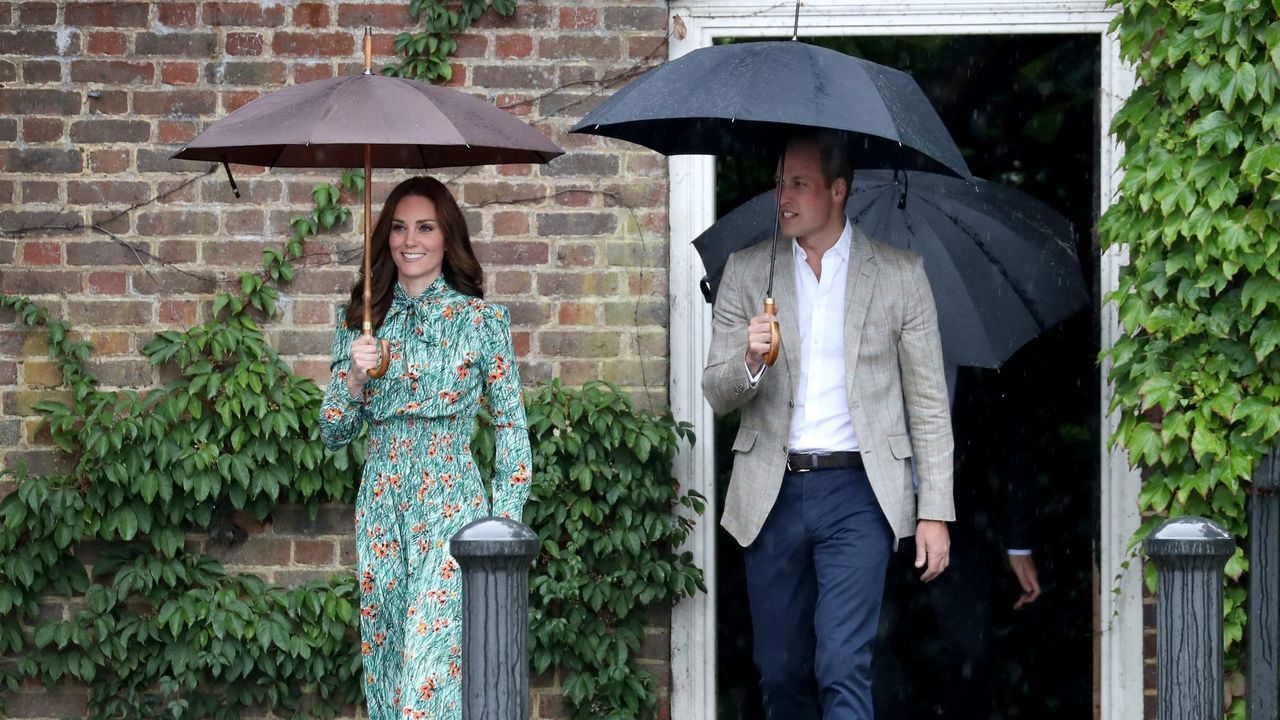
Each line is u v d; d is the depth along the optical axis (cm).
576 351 1506
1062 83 1833
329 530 1510
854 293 1244
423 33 1509
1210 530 884
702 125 1348
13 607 1491
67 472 1506
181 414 1502
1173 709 888
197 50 1512
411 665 1109
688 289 1521
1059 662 1895
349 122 1063
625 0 1512
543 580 1437
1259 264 1311
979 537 1595
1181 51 1326
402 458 1144
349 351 1172
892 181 1493
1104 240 1405
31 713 1506
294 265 1512
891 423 1238
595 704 1478
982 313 1388
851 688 1207
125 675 1481
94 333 1509
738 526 1261
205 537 1507
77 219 1509
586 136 1507
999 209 1492
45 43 1509
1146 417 1444
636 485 1456
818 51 1186
